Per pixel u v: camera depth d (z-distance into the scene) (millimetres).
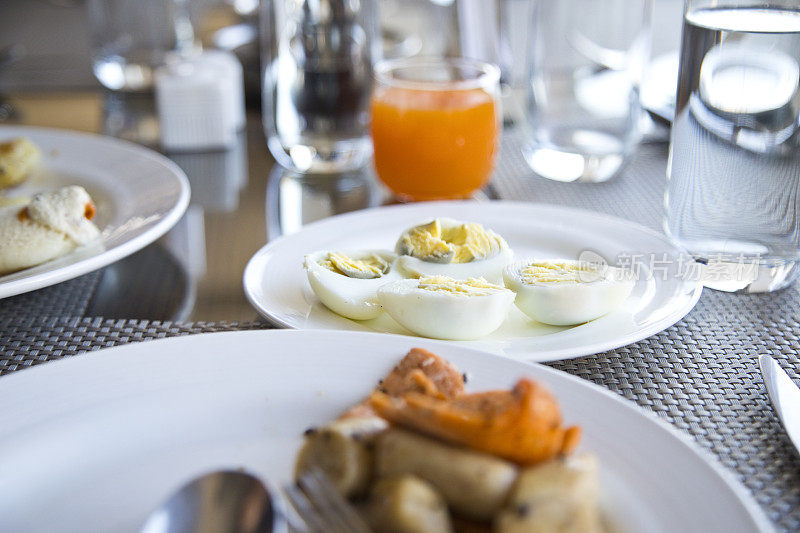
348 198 639
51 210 485
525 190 627
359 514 316
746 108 459
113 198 574
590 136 648
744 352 434
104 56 868
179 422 368
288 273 471
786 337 447
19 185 609
